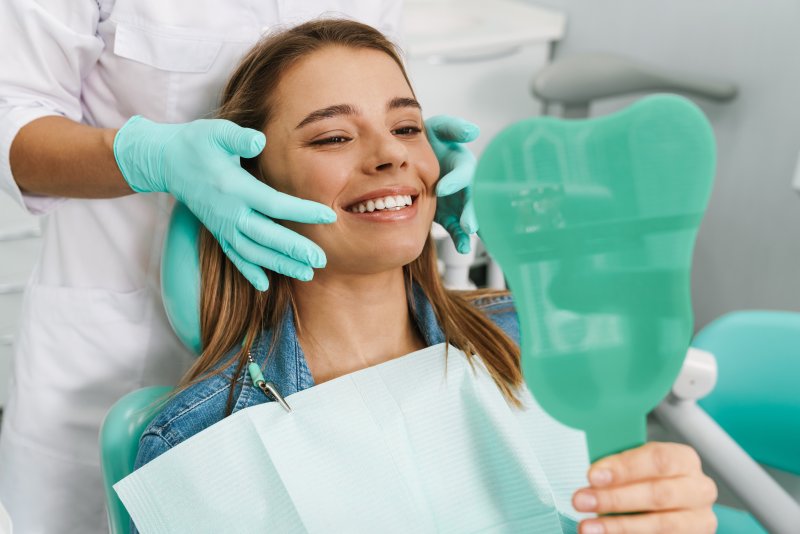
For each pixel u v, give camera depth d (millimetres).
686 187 620
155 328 1219
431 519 899
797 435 1316
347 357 979
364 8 1151
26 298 1246
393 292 973
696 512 727
